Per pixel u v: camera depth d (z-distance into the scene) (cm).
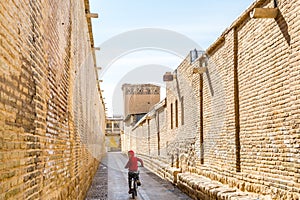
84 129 1202
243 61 866
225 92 986
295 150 616
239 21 871
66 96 709
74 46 868
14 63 324
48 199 484
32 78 398
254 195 762
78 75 984
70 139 758
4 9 291
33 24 399
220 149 1030
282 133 668
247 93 841
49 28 507
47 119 494
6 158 299
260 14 680
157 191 1315
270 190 693
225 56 989
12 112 319
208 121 1173
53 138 540
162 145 2089
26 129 371
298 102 603
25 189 362
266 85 738
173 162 1712
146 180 1694
